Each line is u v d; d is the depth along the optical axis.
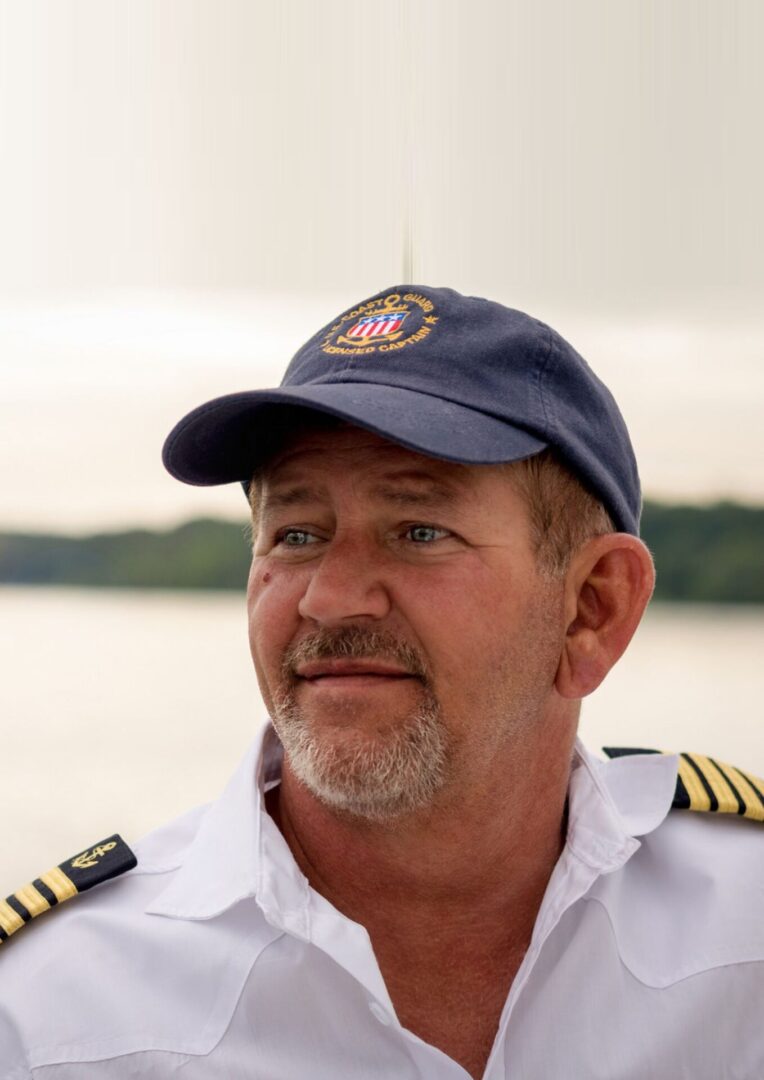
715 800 1.70
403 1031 1.35
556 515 1.41
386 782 1.29
